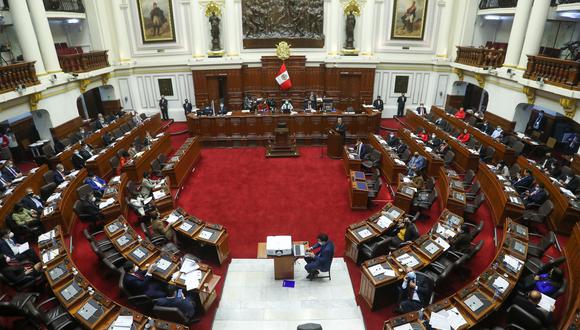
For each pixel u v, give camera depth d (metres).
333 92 19.20
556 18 14.71
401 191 10.00
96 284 7.54
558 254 8.48
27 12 12.34
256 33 18.27
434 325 5.43
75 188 10.45
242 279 7.67
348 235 8.12
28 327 6.27
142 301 6.29
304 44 18.58
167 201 9.94
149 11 17.67
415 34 18.45
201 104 18.91
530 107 14.03
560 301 6.90
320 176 12.83
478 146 13.20
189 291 6.51
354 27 18.28
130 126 15.81
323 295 7.19
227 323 6.45
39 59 12.91
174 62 18.53
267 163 14.01
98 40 17.34
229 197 11.37
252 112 16.02
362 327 6.32
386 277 6.54
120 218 8.42
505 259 6.81
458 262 6.70
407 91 19.64
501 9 15.59
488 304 5.81
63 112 14.46
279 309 6.78
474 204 9.57
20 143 14.30
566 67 10.87
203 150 15.52
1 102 10.90
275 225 9.84
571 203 8.83
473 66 16.06
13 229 8.67
